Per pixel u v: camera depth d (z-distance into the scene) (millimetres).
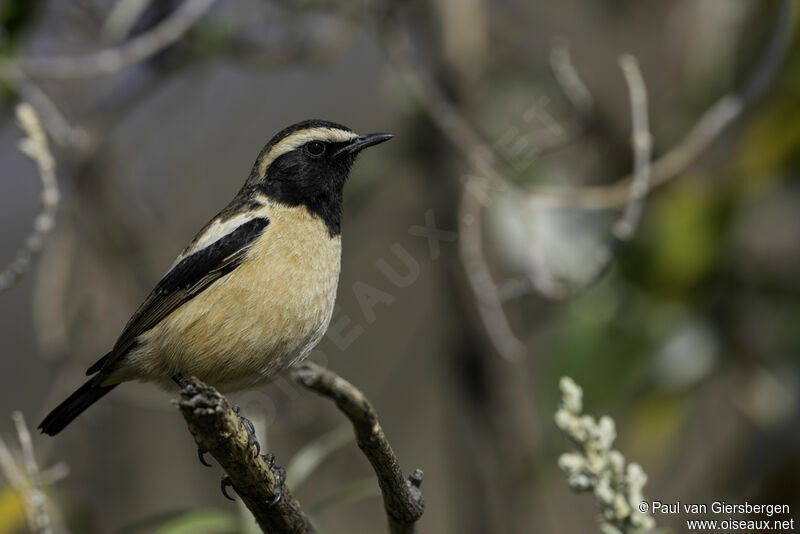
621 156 12414
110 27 11547
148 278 13086
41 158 9031
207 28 12414
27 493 8695
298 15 12531
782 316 11195
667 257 11055
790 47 11000
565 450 11398
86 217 12922
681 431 12102
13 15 11242
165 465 13578
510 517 12820
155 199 13344
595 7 12859
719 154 11594
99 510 12914
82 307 12938
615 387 10938
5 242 15195
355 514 13070
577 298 10352
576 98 11828
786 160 11070
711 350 11055
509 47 13359
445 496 14305
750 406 11227
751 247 11188
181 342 9172
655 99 12406
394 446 14406
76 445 12961
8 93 11570
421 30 13141
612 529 7027
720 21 11734
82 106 13047
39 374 14836
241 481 7023
